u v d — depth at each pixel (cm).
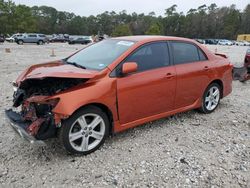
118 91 469
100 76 457
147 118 525
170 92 547
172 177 404
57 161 438
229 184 392
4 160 440
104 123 468
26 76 464
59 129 430
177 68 557
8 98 764
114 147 483
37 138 418
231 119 625
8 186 380
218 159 455
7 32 8825
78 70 468
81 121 442
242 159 458
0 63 1708
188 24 12838
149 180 396
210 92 643
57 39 6769
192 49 604
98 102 448
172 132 548
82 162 438
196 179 401
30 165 428
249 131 568
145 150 476
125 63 469
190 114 645
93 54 536
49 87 459
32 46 4325
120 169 421
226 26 12312
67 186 382
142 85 497
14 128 457
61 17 13775
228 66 673
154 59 529
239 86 983
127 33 8581
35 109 440
